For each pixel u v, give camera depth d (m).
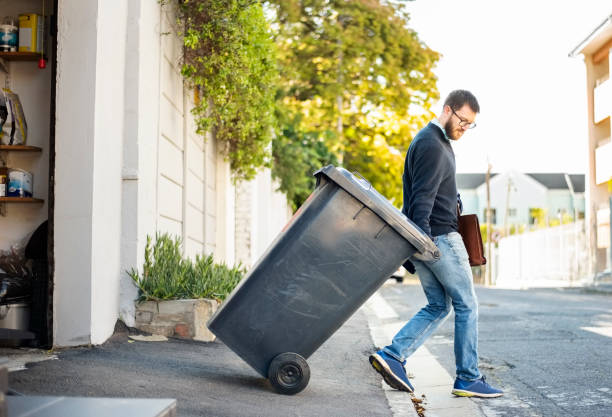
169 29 7.48
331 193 4.44
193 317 6.12
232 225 12.75
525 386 5.43
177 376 4.64
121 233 6.07
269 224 17.45
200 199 10.13
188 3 7.71
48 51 6.04
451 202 4.91
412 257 4.90
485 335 8.48
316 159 21.31
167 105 7.47
